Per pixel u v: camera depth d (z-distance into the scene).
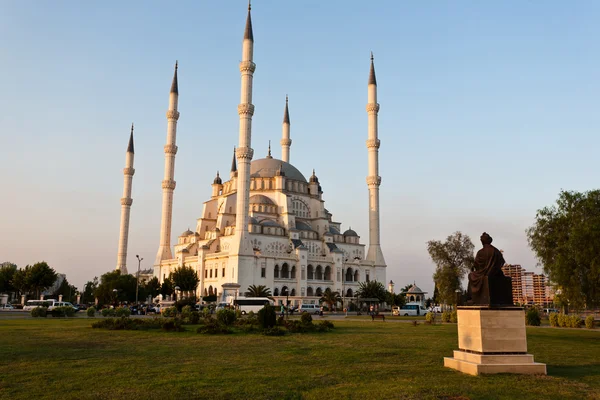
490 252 23.17
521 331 22.38
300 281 140.38
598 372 22.31
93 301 195.00
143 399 16.69
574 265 43.88
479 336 22.27
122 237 168.25
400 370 22.69
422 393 17.62
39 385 18.84
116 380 19.83
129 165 172.62
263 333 42.28
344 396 17.22
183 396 17.08
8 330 44.53
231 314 51.31
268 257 135.12
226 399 16.75
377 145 159.88
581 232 42.47
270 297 119.06
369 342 36.41
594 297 42.72
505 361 21.91
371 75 158.88
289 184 169.62
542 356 28.53
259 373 21.66
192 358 26.44
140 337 38.62
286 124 193.00
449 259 92.50
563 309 66.12
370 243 163.12
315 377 20.77
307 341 36.72
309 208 170.75
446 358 24.33
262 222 148.38
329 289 139.38
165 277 162.75
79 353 28.06
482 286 23.03
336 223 180.25
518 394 17.52
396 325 61.47
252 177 168.38
